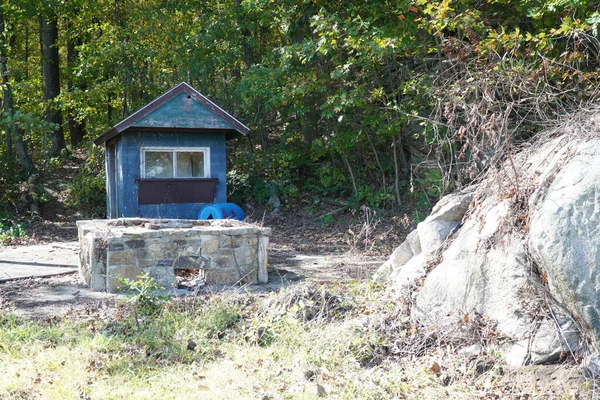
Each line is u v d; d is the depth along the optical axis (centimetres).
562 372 435
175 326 576
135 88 1983
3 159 1956
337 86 1570
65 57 2577
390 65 1534
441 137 1091
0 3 1944
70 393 421
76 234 1491
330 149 1709
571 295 419
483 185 591
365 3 1366
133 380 457
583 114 520
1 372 463
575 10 930
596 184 432
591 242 417
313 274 911
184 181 1495
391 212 1583
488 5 1198
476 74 630
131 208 1455
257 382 454
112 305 686
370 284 684
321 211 1666
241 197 1769
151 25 1866
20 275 879
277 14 1620
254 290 785
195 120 1477
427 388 444
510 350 480
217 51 1867
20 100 2028
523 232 508
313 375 472
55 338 550
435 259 614
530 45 774
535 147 573
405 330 539
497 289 517
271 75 1598
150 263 788
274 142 2002
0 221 1585
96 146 1878
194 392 435
